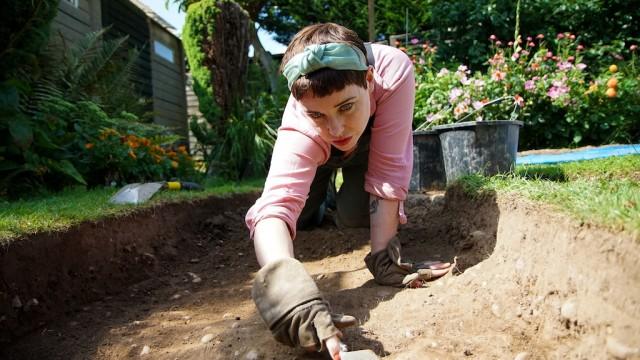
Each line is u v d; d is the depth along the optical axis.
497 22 7.82
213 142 6.75
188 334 1.90
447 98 5.67
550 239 1.65
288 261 1.45
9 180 3.66
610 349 1.27
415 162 4.10
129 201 3.19
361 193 2.70
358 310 1.87
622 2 8.02
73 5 6.27
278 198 1.75
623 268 1.32
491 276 1.83
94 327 2.08
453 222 2.65
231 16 6.66
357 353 1.39
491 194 2.25
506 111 5.34
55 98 4.07
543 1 7.99
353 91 1.65
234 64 6.75
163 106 9.33
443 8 8.42
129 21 8.05
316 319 1.36
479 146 3.38
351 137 1.78
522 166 3.80
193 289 2.59
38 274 2.13
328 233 3.21
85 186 4.05
